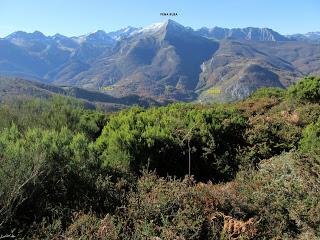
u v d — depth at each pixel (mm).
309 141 9484
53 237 5281
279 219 6594
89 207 6383
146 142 9297
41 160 6375
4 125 10344
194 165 9719
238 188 7613
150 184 7246
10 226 5465
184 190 6781
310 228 6387
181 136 10172
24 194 5961
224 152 10266
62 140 8211
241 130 11289
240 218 6418
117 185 7199
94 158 7738
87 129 12016
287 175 7902
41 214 5941
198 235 5801
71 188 6910
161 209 6238
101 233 5422
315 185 7285
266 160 9641
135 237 5480
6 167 5988
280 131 11219
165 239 5566
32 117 11148
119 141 9297
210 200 6516
